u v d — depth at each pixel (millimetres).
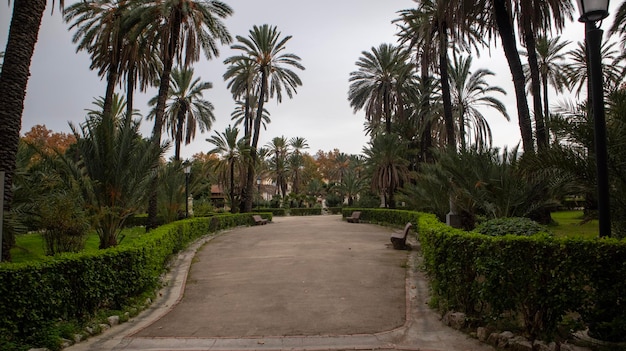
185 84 34312
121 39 19875
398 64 29781
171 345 5289
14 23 8305
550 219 17422
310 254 13297
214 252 14664
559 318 4539
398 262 11500
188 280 9734
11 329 4727
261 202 55031
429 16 20844
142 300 7500
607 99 6594
